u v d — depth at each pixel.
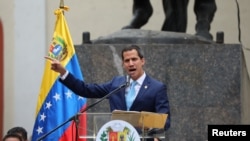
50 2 34.94
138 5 23.91
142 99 15.69
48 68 19.73
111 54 21.58
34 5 34.84
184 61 21.48
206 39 22.86
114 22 34.94
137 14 23.80
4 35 34.66
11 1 34.84
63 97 19.58
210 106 21.31
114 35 22.27
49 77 19.69
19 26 34.75
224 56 21.39
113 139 13.85
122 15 34.94
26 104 34.31
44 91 19.69
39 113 19.64
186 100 21.38
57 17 20.06
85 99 19.67
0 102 34.19
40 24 34.81
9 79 34.50
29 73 34.50
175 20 24.12
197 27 23.62
